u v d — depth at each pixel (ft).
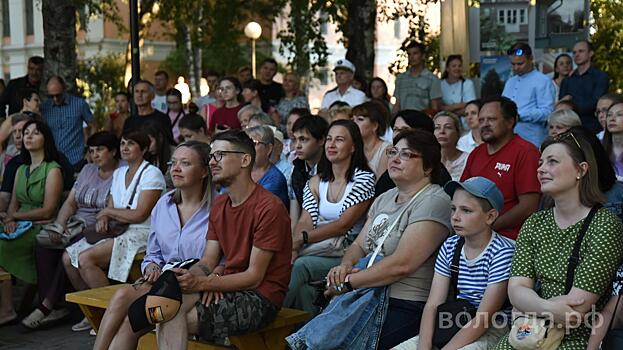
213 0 77.66
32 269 24.86
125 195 23.44
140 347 19.53
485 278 15.33
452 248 15.85
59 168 25.58
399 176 17.12
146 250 21.86
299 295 20.07
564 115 22.97
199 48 96.17
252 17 84.12
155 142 26.05
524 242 14.79
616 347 13.10
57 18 39.60
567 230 14.32
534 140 30.89
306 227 21.02
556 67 37.50
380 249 17.15
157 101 49.11
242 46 108.27
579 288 13.84
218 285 16.74
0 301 24.72
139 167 23.56
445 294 15.81
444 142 22.79
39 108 33.14
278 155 24.77
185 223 19.99
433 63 63.46
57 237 23.99
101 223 23.12
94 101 89.66
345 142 20.57
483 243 15.44
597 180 14.30
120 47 117.70
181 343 16.29
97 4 73.26
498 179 19.84
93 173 24.89
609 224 13.99
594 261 13.85
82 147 36.58
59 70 39.70
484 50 40.14
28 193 25.48
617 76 61.72
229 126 35.29
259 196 17.63
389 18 59.52
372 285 16.49
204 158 19.74
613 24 61.26
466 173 20.77
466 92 38.01
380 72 138.00
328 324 16.25
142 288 17.75
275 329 18.16
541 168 14.51
